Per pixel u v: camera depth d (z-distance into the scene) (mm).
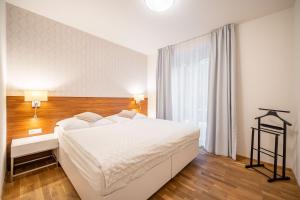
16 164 2166
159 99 4098
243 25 2689
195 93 3422
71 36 2881
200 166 2398
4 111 1943
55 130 2590
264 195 1696
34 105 2365
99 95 3381
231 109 2707
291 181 1964
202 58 3258
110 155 1366
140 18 2549
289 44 2279
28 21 2369
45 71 2568
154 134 2086
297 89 2037
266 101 2490
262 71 2520
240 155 2770
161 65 4062
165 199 1630
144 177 1531
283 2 2119
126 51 3959
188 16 2477
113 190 1229
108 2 2127
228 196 1678
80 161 1534
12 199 1607
